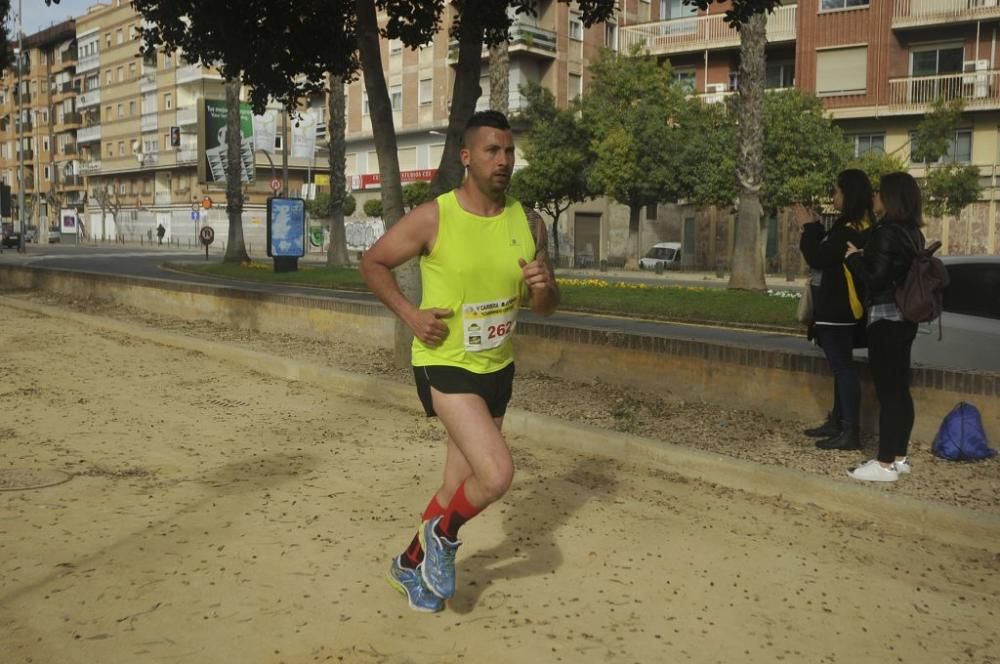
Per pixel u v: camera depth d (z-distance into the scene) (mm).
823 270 6211
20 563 4141
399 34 10453
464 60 9398
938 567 4430
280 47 10773
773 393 7238
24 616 3588
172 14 10297
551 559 4363
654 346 8102
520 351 9430
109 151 85250
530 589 3986
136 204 81812
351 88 57969
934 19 36000
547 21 48594
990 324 7277
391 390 8289
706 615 3770
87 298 18281
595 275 35562
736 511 5234
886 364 5473
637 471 6066
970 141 36250
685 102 39750
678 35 44656
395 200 9586
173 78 74688
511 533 4730
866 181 5996
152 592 3842
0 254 48531
